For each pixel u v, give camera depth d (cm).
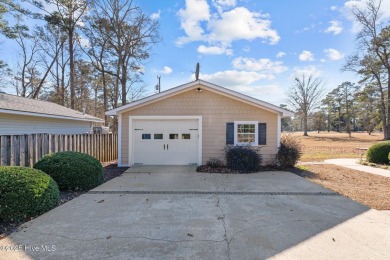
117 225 390
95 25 2089
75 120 1533
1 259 287
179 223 399
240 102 1032
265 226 387
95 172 662
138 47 2223
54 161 613
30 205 421
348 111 4934
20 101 1198
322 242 332
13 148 649
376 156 1147
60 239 340
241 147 963
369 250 310
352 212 454
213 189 636
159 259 288
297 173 895
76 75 2538
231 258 291
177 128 1047
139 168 971
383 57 2681
